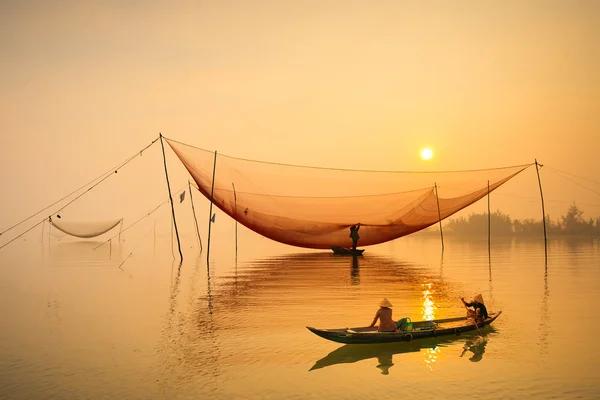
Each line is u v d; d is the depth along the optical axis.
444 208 37.72
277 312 15.66
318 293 19.34
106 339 12.52
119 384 9.30
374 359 10.70
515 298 17.61
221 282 22.95
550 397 8.48
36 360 10.80
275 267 30.14
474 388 8.92
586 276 23.92
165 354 11.20
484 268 28.25
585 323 13.66
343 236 40.09
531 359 10.54
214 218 33.38
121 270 29.03
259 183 34.69
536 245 54.56
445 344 11.78
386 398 8.50
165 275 26.11
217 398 8.59
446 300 17.52
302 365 10.35
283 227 37.28
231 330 13.35
